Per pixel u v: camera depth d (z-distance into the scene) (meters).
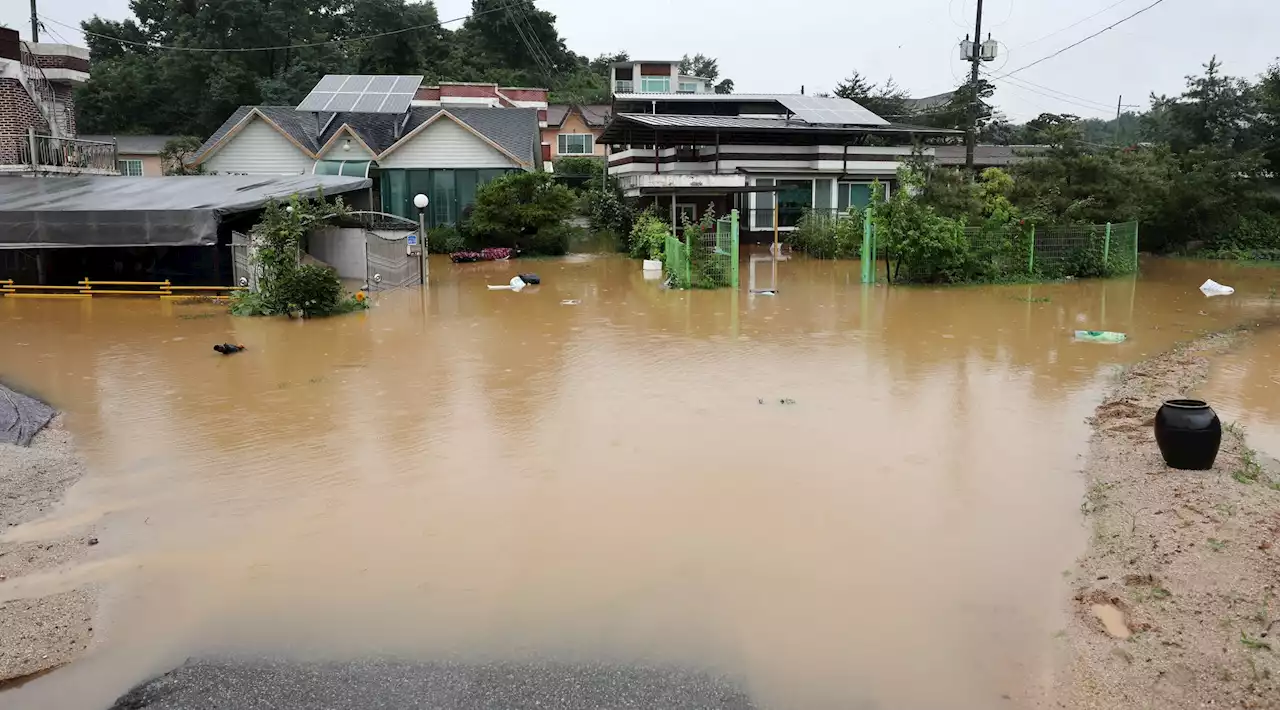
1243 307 18.20
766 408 9.88
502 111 34.69
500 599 5.59
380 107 34.41
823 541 6.39
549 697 4.57
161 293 19.33
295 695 4.61
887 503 7.08
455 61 55.00
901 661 4.88
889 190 35.94
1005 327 15.37
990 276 22.19
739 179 31.06
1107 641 4.98
